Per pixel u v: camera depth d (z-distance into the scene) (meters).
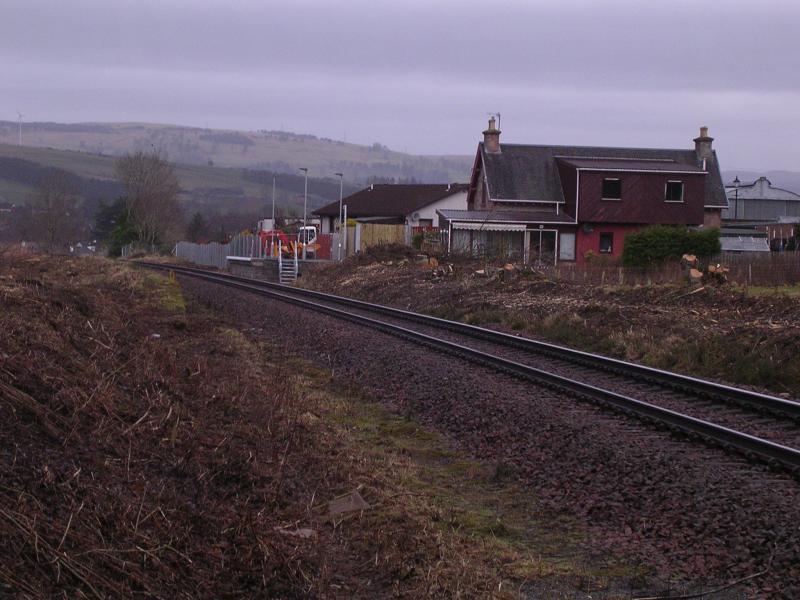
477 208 58.00
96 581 5.63
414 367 16.73
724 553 7.15
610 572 7.14
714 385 13.66
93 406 8.75
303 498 8.77
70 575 5.57
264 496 8.42
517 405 12.83
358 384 16.19
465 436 12.02
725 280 25.98
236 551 6.89
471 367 16.59
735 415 12.41
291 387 14.77
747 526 7.57
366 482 9.55
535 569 7.22
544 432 11.37
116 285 29.50
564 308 24.78
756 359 16.52
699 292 23.55
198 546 6.77
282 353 20.14
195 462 8.58
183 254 82.75
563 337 21.67
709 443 10.41
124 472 7.54
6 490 6.14
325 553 7.42
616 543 7.72
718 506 8.11
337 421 13.01
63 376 9.28
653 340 19.33
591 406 12.81
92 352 11.51
